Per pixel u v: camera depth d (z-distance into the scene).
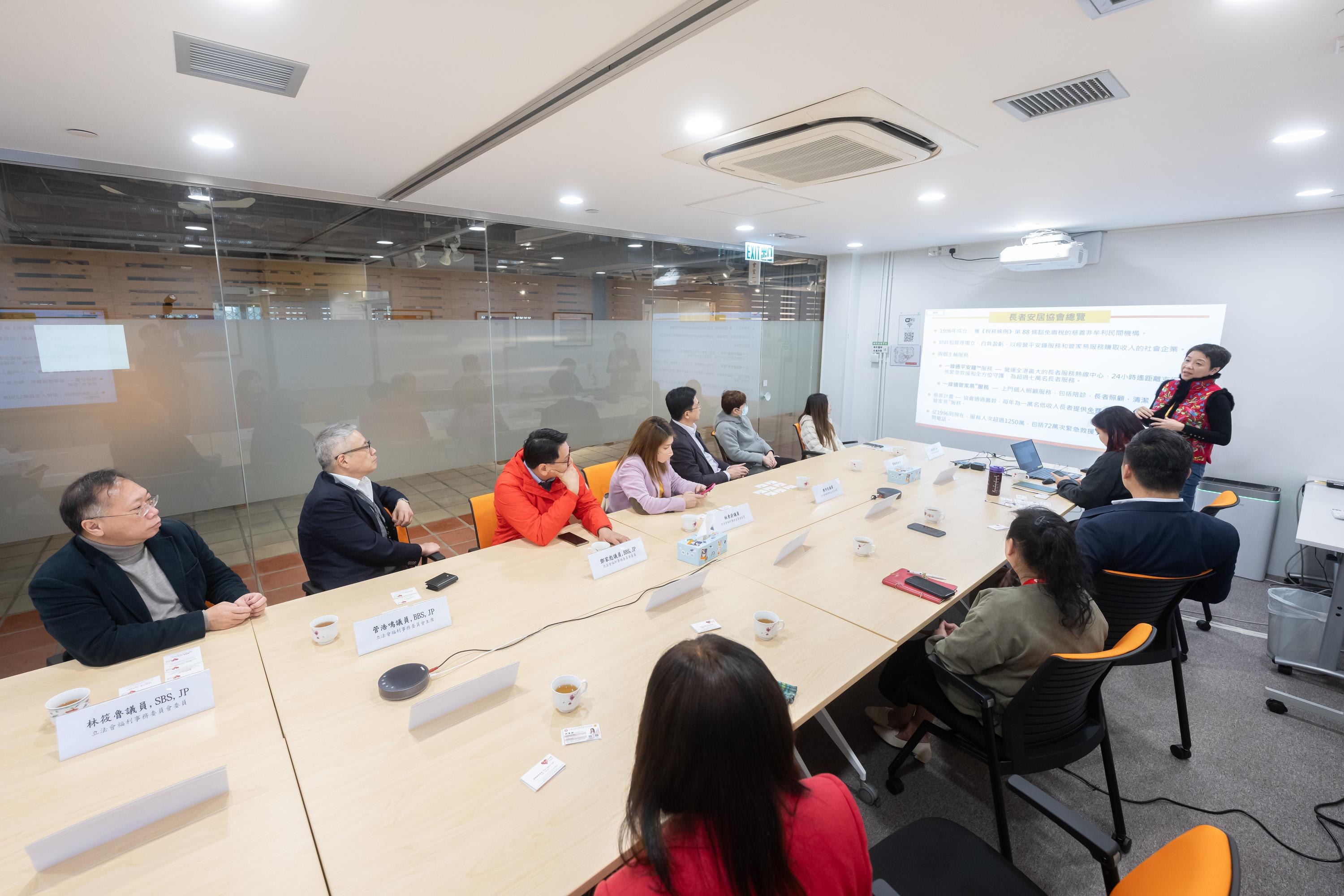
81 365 2.86
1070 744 1.64
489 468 4.45
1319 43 1.51
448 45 1.61
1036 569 1.57
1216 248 3.93
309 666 1.54
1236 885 0.65
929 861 1.21
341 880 0.94
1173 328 4.15
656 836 0.67
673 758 0.66
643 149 2.51
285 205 3.31
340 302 3.61
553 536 2.40
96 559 1.59
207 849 0.99
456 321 4.11
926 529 2.63
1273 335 3.75
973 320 5.30
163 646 1.60
